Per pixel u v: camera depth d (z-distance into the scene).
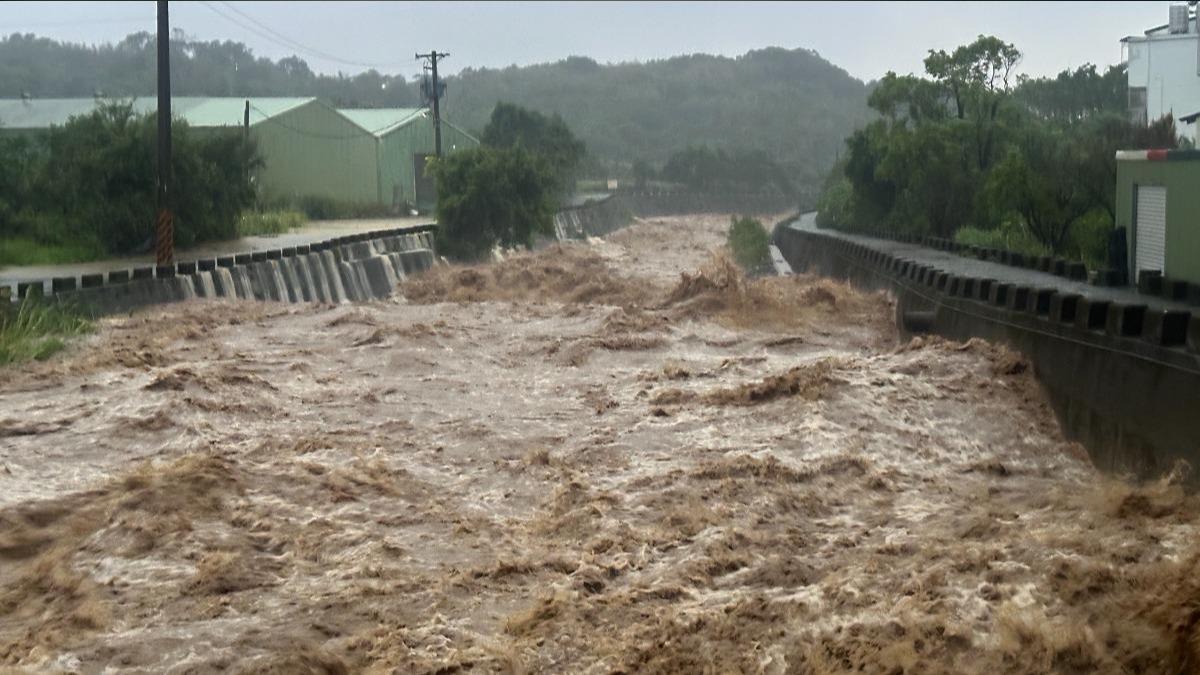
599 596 10.76
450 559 12.00
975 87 48.41
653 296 37.88
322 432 17.28
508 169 57.19
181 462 14.80
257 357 23.30
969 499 13.43
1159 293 21.89
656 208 117.69
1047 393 17.06
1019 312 18.59
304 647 9.77
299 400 19.47
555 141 89.62
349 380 21.47
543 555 11.97
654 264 56.81
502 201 56.12
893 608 9.57
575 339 25.58
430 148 78.69
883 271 33.81
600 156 165.62
